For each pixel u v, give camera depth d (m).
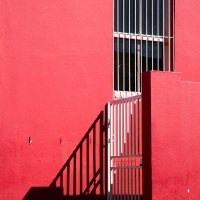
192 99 8.80
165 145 8.52
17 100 9.60
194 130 8.77
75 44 10.02
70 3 10.05
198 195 8.73
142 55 10.71
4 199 9.40
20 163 9.54
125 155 9.60
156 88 8.52
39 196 9.60
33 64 9.74
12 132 9.53
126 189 9.84
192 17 10.88
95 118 10.06
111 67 10.24
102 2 10.27
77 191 9.86
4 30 9.61
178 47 10.73
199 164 8.77
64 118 9.87
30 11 9.79
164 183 8.47
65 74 9.92
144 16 10.78
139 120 9.41
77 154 9.90
